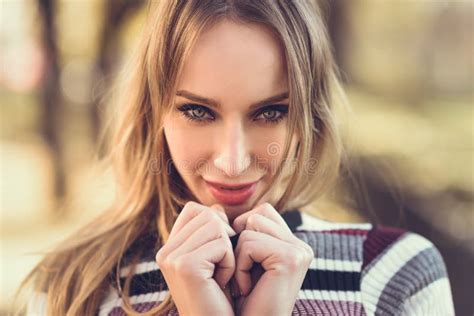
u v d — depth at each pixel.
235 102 0.64
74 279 0.76
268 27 0.64
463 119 3.19
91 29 3.14
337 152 0.79
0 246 2.55
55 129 3.19
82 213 1.13
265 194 0.69
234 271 0.66
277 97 0.65
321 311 0.71
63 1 3.13
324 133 0.78
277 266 0.64
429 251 0.79
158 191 0.76
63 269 0.78
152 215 0.78
